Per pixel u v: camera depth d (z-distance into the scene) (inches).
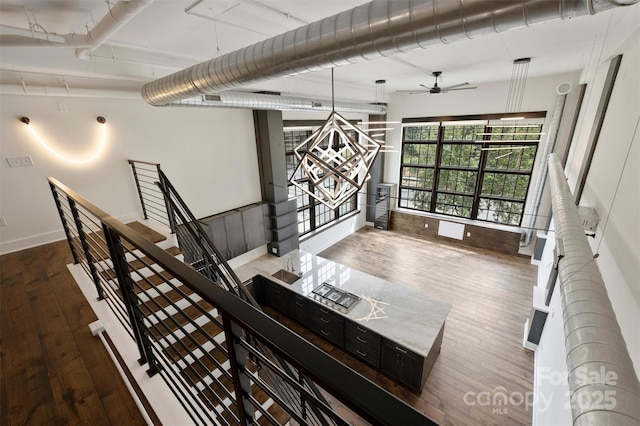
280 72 81.5
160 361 57.6
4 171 122.7
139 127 157.2
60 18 89.4
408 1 52.8
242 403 30.3
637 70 79.9
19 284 94.7
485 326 172.7
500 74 205.6
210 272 100.6
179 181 179.3
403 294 165.5
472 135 274.2
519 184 260.1
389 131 319.0
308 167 118.6
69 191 67.8
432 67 171.8
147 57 130.6
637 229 59.7
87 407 52.3
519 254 259.0
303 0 82.4
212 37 111.5
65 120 133.6
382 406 15.1
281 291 186.5
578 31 112.0
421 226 313.4
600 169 102.7
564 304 46.5
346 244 298.4
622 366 30.5
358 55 66.0
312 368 17.6
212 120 190.1
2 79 115.0
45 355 64.1
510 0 44.5
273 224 230.2
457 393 132.8
